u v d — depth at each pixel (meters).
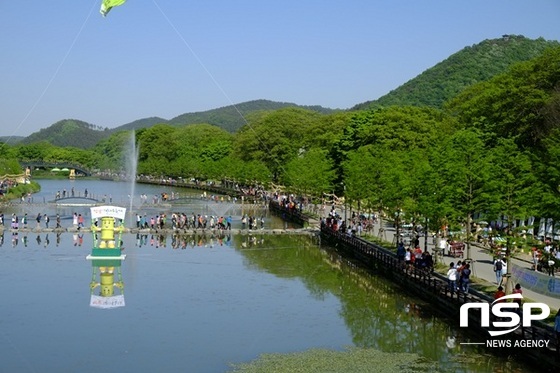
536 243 54.91
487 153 65.31
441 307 56.88
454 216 62.00
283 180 185.38
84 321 54.25
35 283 69.31
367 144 142.50
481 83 134.88
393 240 91.00
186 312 57.72
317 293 66.25
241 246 100.69
